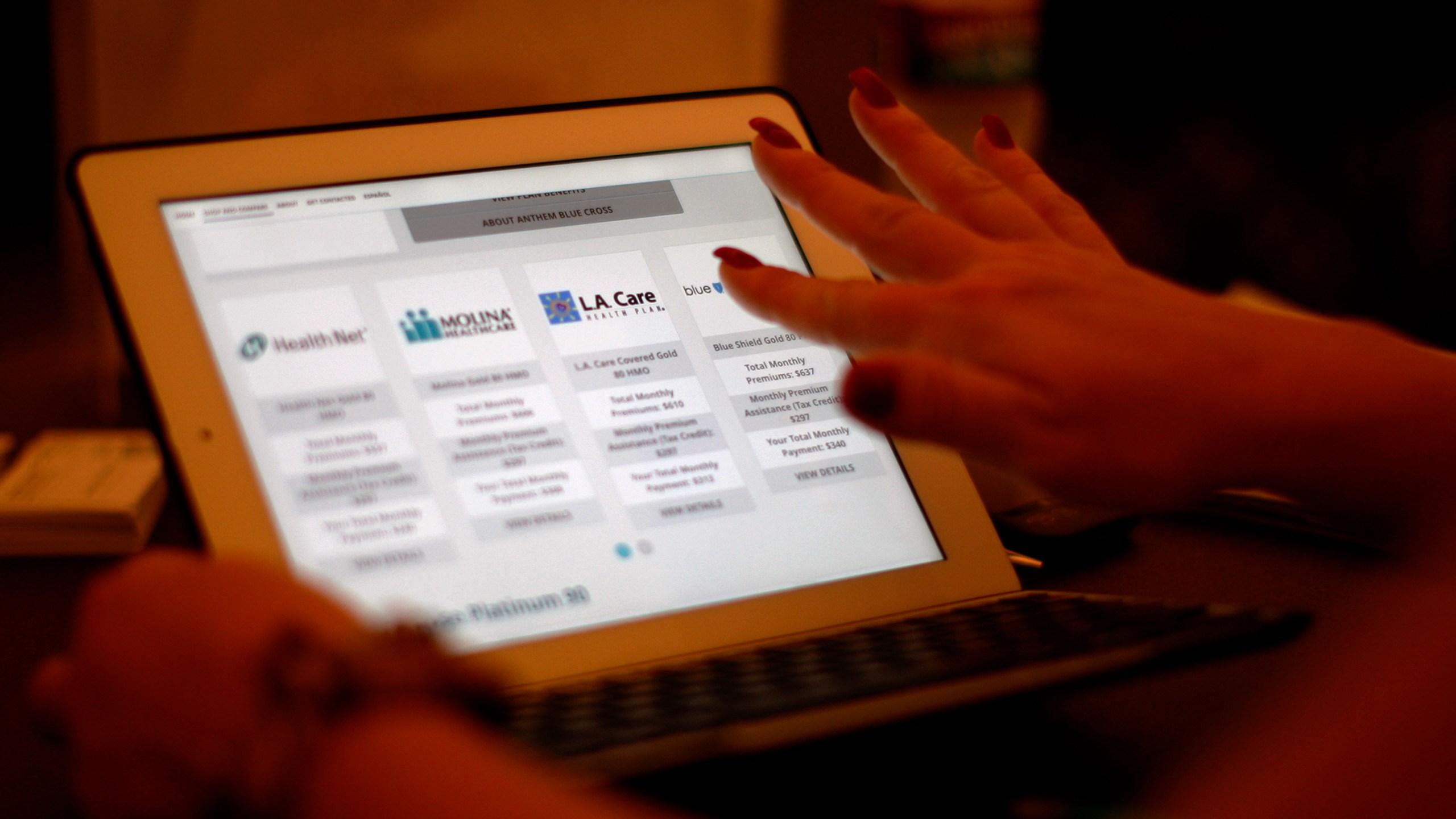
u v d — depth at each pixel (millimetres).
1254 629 402
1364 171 1938
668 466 529
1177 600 557
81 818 389
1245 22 2072
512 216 572
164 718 271
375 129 565
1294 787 261
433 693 270
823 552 529
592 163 603
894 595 527
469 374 521
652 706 370
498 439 509
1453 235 1798
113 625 292
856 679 372
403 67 1050
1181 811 304
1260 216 1965
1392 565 629
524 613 468
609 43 1107
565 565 485
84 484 708
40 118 1492
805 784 388
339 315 513
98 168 494
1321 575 615
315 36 1022
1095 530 653
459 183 570
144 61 993
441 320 529
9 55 1505
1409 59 1959
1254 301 917
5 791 409
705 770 335
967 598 540
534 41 1081
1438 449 373
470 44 1062
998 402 362
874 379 359
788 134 528
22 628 572
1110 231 1979
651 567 498
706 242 602
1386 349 393
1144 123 2115
